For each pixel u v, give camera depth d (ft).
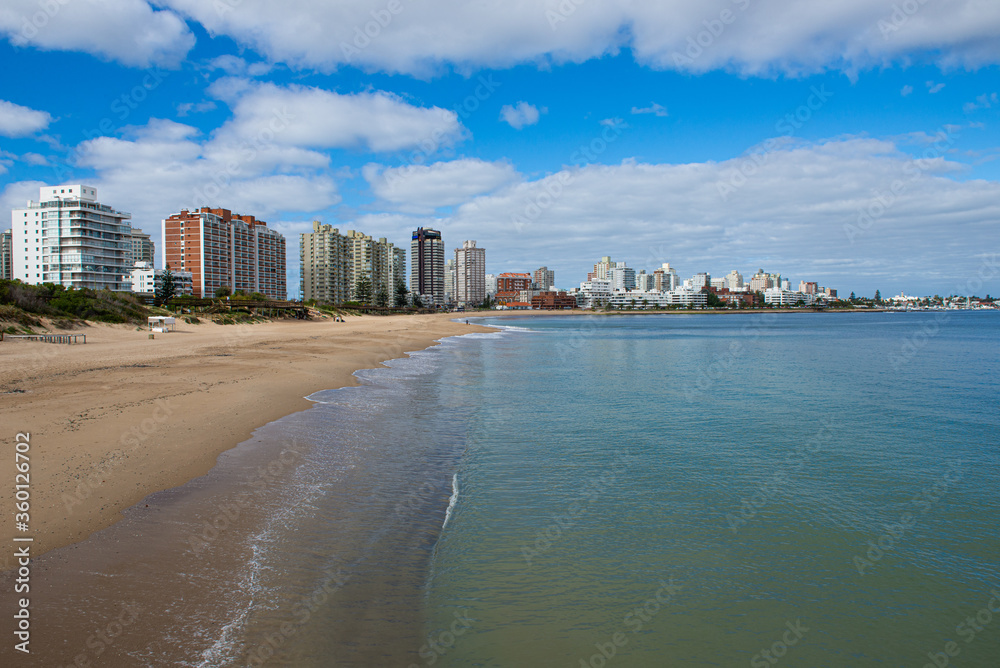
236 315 236.63
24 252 326.44
